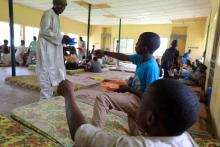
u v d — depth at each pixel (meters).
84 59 7.72
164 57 5.29
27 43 9.23
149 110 0.55
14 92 3.51
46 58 2.89
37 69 2.93
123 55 1.86
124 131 1.92
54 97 2.92
